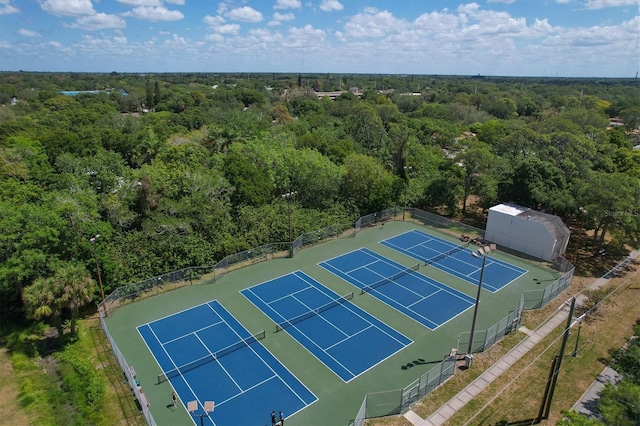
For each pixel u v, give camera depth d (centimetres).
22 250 3372
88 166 5684
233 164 5378
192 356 3128
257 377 2908
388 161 7169
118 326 3512
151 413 2581
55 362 3114
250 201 5219
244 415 2570
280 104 14538
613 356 3034
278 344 3269
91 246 3700
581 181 5109
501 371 2955
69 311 3678
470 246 5166
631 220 4259
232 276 4369
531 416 2531
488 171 5831
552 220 4866
